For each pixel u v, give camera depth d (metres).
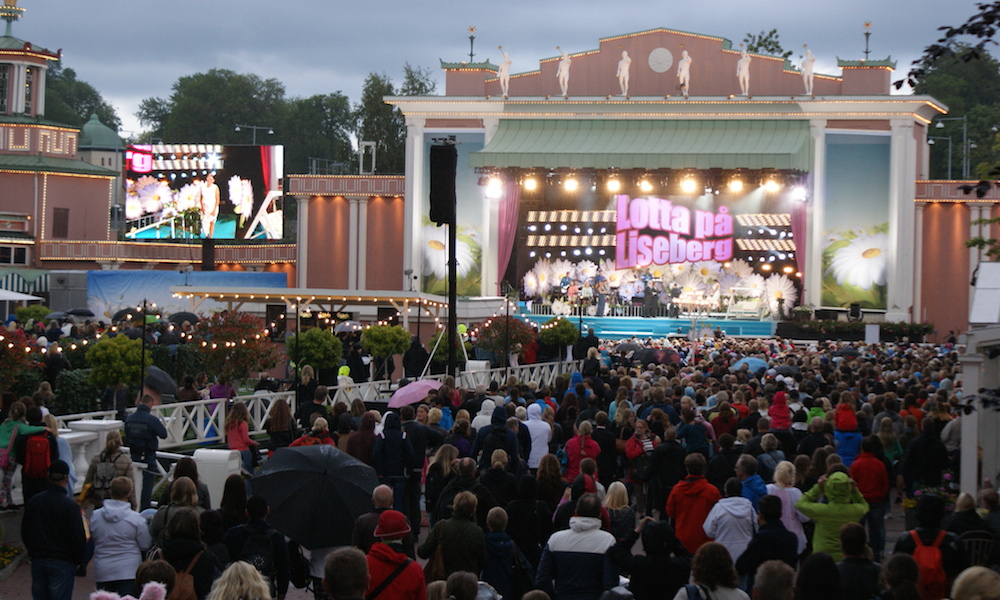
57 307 59.06
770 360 32.81
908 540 10.38
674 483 15.25
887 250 54.84
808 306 55.53
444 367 32.91
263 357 27.69
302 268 60.31
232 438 17.48
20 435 13.91
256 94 120.00
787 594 8.02
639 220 58.72
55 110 115.19
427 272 58.44
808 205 55.66
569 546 10.22
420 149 58.34
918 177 56.91
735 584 8.72
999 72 100.50
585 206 61.66
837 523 11.90
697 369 26.88
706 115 56.59
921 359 30.92
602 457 16.31
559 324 37.72
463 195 58.19
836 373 24.59
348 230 59.97
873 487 14.65
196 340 29.14
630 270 58.66
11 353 21.28
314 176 60.06
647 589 9.86
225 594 8.12
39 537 11.05
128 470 13.27
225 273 56.88
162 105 132.50
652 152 54.25
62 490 11.23
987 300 18.69
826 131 55.50
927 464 16.48
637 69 57.81
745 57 56.22
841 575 9.34
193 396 22.97
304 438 14.84
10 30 67.44
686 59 56.50
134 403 25.62
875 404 19.70
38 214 64.12
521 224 62.12
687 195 58.59
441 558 10.70
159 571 8.53
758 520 11.92
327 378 31.78
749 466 12.94
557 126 57.53
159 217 62.94
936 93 95.81
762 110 56.03
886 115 54.62
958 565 10.26
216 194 62.38
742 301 56.09
